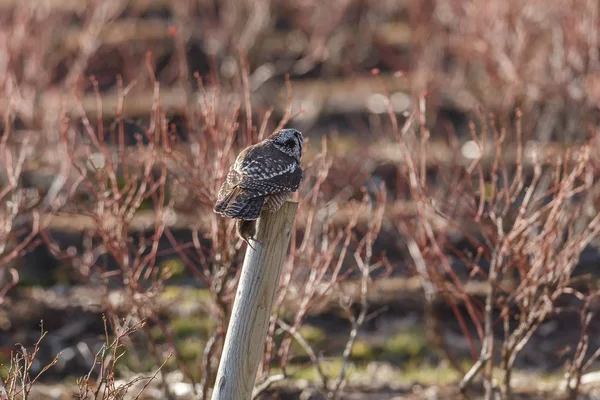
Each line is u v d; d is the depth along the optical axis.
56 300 14.07
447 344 13.34
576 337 13.78
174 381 11.14
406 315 14.25
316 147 18.55
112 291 14.08
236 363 7.10
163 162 9.76
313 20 24.64
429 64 21.05
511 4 17.77
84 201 15.23
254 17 23.61
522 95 16.72
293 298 10.61
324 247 10.09
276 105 20.70
